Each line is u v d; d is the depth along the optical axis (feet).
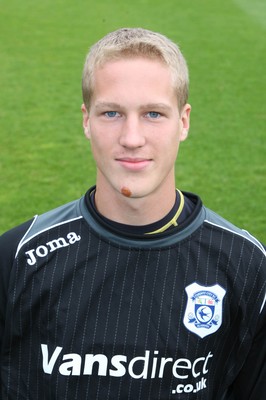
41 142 27.84
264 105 32.58
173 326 6.43
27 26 47.34
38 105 32.27
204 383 6.66
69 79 36.27
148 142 5.99
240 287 6.57
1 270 6.68
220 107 32.17
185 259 6.48
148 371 6.44
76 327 6.44
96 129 6.09
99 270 6.45
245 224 21.18
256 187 23.86
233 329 6.75
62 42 43.62
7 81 35.76
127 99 5.92
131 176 6.04
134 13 51.55
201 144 27.63
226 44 43.60
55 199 22.89
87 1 55.06
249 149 27.30
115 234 6.41
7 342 6.69
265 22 49.55
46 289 6.48
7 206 22.24
